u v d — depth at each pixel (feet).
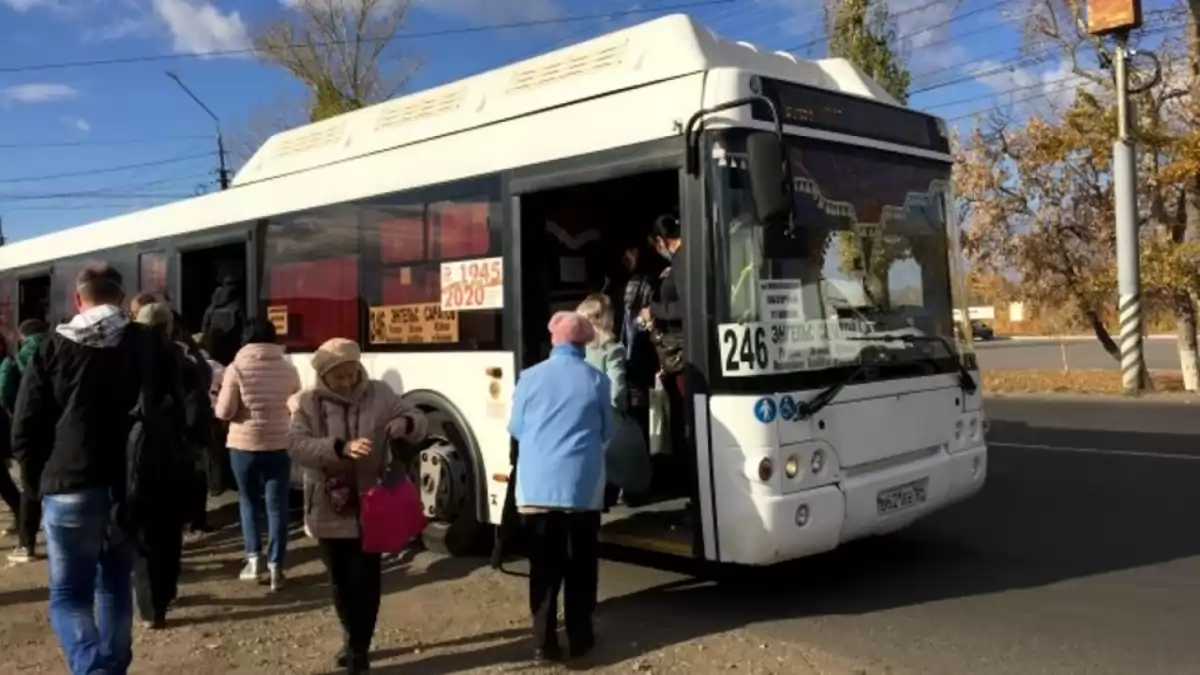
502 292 23.40
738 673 16.49
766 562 18.79
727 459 18.94
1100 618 18.97
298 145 30.86
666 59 20.94
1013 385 80.59
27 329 28.73
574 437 17.17
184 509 16.66
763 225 19.03
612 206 25.04
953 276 23.38
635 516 21.66
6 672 17.89
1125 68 60.80
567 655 17.58
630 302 23.66
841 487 19.71
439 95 26.35
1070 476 34.01
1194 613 19.11
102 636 15.81
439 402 24.88
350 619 16.81
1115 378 83.25
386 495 16.48
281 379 23.00
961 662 16.81
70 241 42.32
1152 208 73.10
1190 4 68.18
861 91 23.32
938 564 23.26
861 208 21.22
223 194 32.94
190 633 19.72
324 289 28.68
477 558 24.98
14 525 29.99
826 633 18.56
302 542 27.81
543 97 23.12
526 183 22.82
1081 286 77.15
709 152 19.25
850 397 20.16
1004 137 78.13
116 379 15.72
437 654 18.06
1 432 28.04
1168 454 38.01
